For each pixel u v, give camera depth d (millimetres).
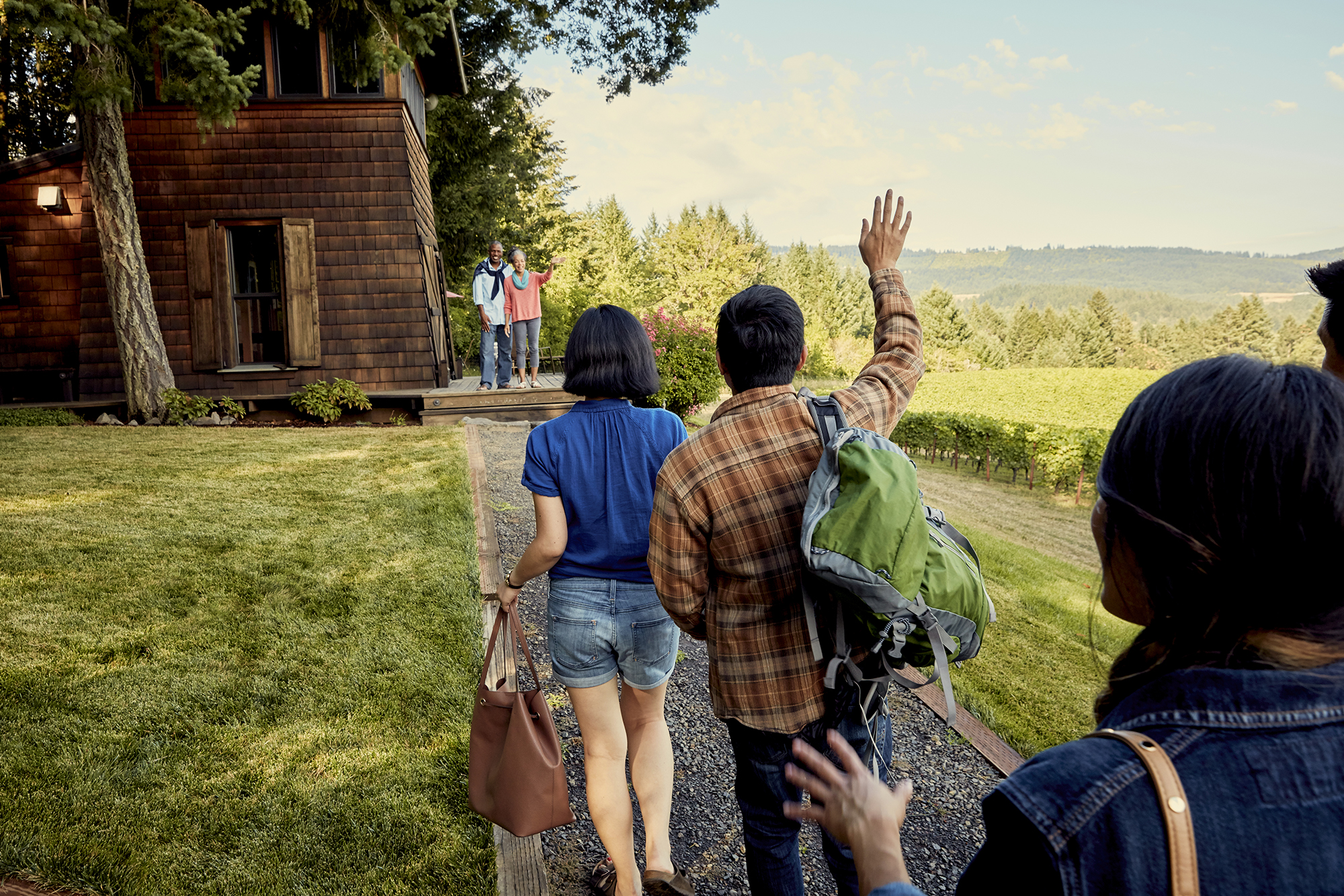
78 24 8203
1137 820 643
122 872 2445
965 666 4590
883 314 2168
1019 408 33656
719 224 74125
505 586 2387
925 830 2988
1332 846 638
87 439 8938
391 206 11820
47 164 12180
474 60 20766
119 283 10547
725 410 1873
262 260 12562
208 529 5617
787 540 1774
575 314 34156
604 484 2227
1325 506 642
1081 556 10680
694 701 3887
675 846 2869
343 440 9148
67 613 4211
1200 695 685
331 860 2555
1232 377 704
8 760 2949
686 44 17531
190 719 3307
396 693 3574
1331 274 1881
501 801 2250
